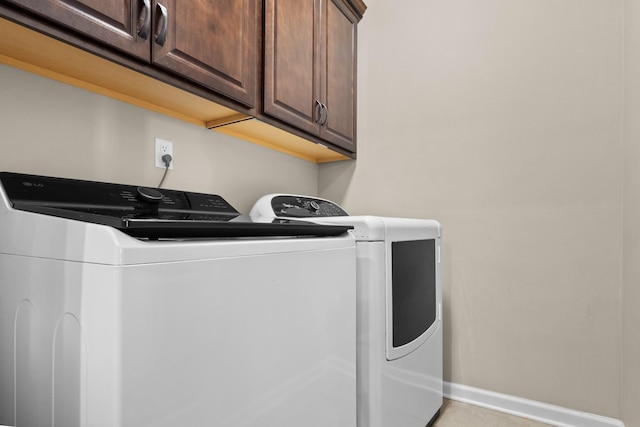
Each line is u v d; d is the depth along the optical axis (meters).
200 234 0.71
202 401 0.64
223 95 1.24
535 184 1.73
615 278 1.56
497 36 1.83
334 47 1.89
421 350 1.44
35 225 0.69
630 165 1.45
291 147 1.97
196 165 1.51
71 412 0.60
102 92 1.17
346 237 1.08
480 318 1.85
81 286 0.58
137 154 1.28
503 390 1.78
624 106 1.53
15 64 0.98
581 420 1.60
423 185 2.01
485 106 1.85
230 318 0.69
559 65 1.69
